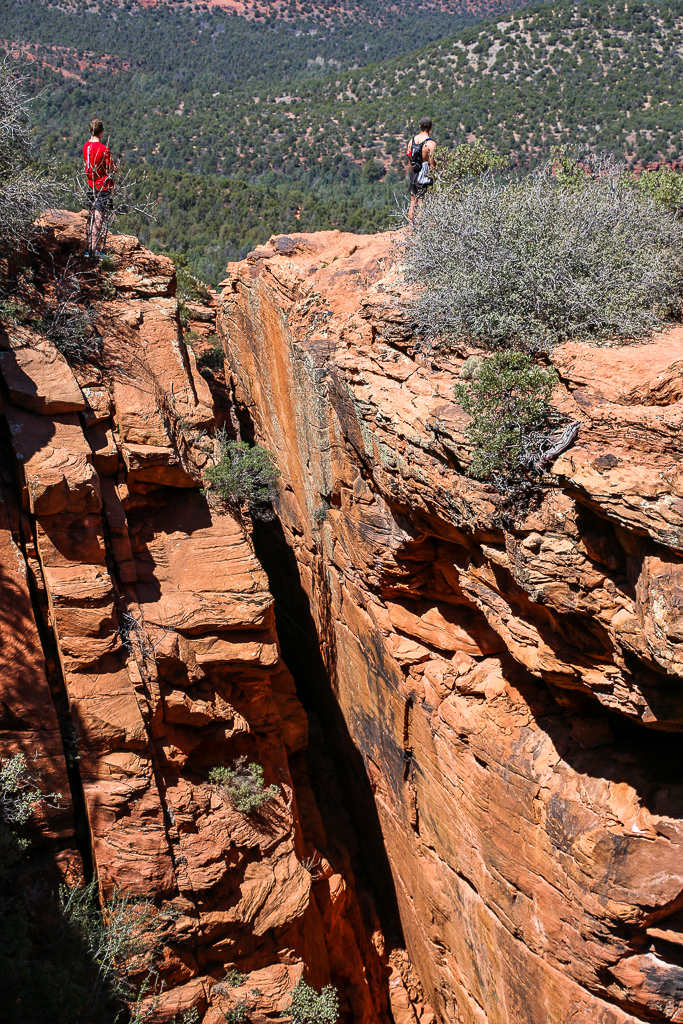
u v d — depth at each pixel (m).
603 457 7.06
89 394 10.72
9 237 11.17
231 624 10.45
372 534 11.28
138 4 163.88
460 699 10.70
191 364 12.66
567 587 7.59
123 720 9.15
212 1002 9.09
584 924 8.66
